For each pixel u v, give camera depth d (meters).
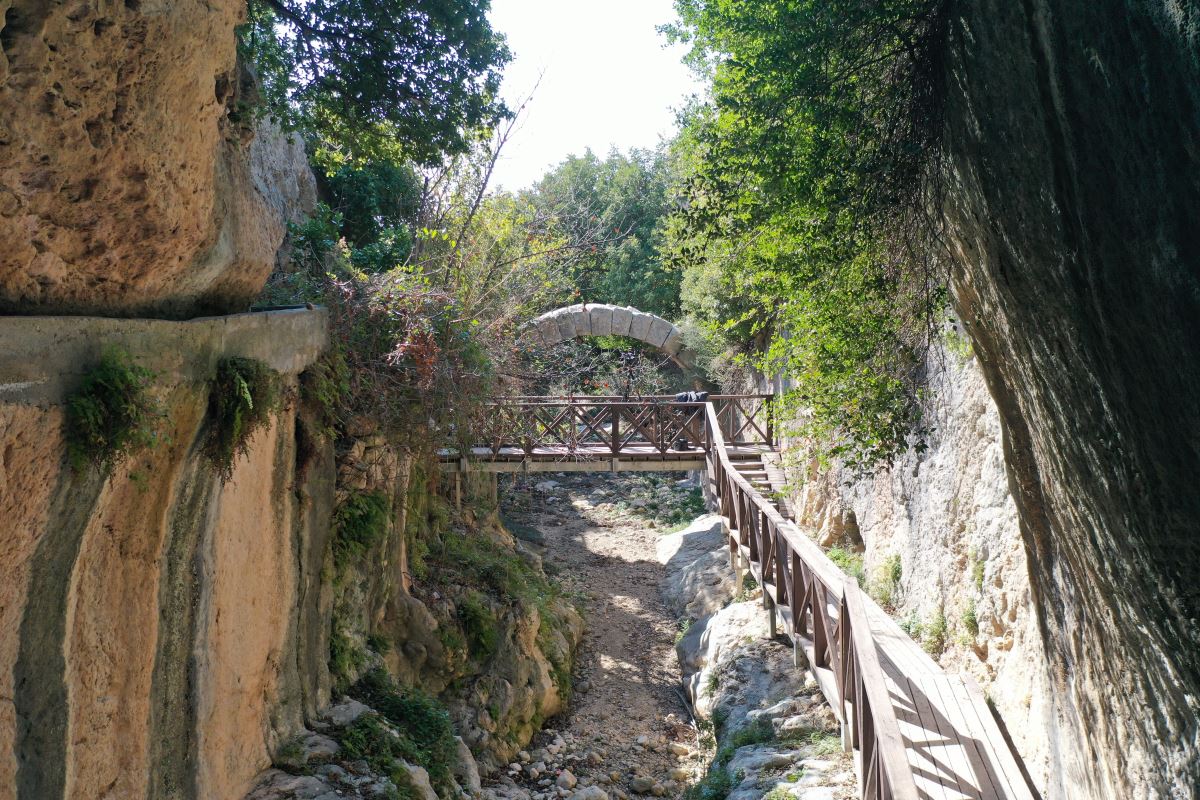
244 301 4.64
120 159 2.92
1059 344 3.10
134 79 2.86
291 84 5.91
